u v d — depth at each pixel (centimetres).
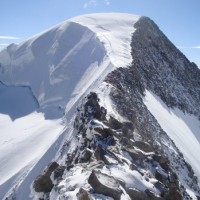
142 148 2198
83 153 1941
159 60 7988
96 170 1378
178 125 5859
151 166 1881
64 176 1762
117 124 2333
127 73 4947
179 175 3575
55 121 5966
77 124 3030
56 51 8225
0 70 9612
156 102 5650
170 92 7006
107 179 1290
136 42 7500
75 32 8531
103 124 2136
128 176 1486
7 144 5381
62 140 3659
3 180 4150
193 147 5325
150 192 1441
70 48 8019
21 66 9188
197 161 4816
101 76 5084
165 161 1981
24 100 7838
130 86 4622
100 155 1686
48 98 7050
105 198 1209
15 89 8600
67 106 6109
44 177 2222
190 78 9062
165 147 3809
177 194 1731
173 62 8856
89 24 8706
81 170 1515
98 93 3356
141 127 3375
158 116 4944
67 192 1269
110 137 1970
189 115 7231
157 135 3844
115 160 1627
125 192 1329
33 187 2284
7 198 3481
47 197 2078
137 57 6481
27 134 5653
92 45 7275
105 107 2923
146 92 5462
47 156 3588
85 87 5816
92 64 6544
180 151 4388
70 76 6950
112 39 7038
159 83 6725
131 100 3966
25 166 4278
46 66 8225
